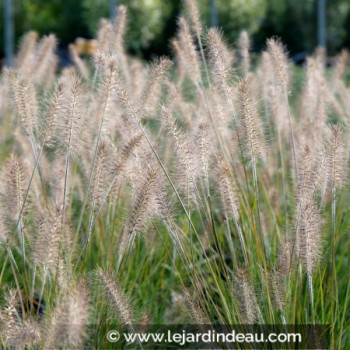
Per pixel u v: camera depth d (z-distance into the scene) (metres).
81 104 4.87
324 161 4.66
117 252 5.29
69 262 4.62
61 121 4.71
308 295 4.88
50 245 4.31
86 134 5.30
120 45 6.76
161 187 4.64
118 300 4.14
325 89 6.66
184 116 6.00
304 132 6.56
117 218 5.54
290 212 5.52
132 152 4.82
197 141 4.86
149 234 5.64
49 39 7.18
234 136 5.77
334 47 26.80
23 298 5.14
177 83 6.99
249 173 6.27
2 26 28.80
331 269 5.37
